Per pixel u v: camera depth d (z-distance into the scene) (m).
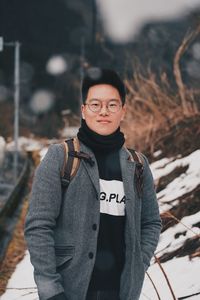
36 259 2.10
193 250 4.54
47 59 46.72
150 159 7.79
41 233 2.10
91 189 2.16
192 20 8.30
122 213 2.22
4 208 8.09
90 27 48.44
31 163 16.86
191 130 7.53
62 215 2.16
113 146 2.23
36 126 38.44
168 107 8.81
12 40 49.16
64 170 2.16
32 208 2.15
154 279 4.37
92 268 2.12
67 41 48.28
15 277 5.45
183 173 6.35
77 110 39.38
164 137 8.12
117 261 2.20
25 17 49.88
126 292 2.19
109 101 2.21
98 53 40.66
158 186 6.43
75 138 2.26
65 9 50.12
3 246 6.78
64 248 2.14
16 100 18.84
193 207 5.23
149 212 2.44
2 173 18.77
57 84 44.41
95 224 2.15
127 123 9.62
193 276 4.13
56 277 2.10
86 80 2.26
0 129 37.28
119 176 2.25
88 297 2.15
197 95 8.49
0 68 46.62
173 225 5.16
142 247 2.37
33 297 4.69
